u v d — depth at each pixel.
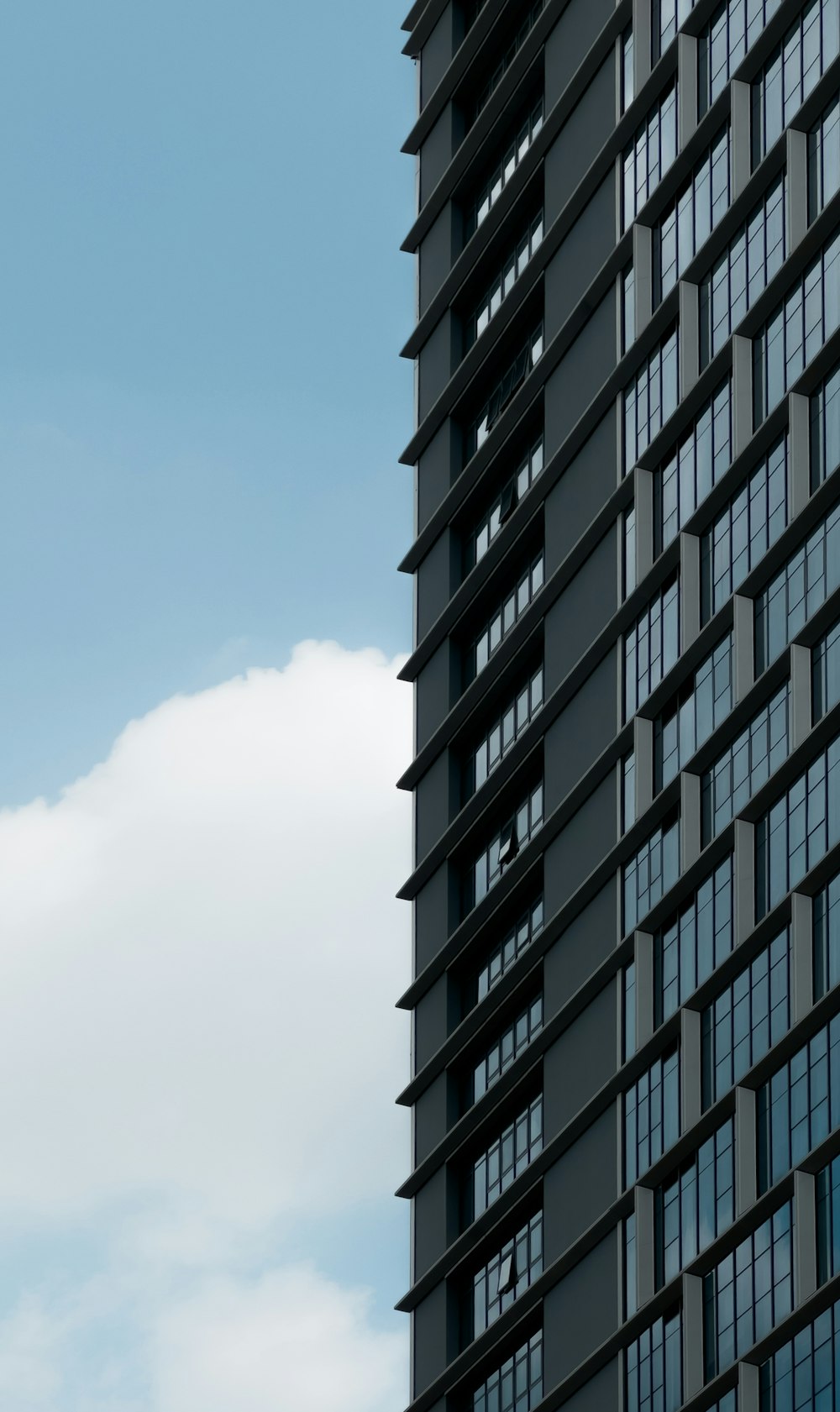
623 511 83.75
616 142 87.31
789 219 75.50
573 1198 79.50
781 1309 67.25
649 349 83.38
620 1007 78.75
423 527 99.00
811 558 72.38
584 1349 76.94
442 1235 88.50
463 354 99.31
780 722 72.50
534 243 94.69
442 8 103.25
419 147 104.19
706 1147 72.56
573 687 85.12
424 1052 92.25
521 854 86.31
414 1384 87.94
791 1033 68.62
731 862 73.81
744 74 79.44
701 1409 69.62
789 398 73.81
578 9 92.62
